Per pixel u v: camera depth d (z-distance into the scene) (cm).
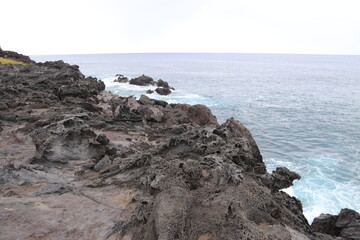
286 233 741
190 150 1417
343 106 5728
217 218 788
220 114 4959
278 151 3177
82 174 1290
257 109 5391
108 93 4309
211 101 6122
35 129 1736
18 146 1580
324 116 4841
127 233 809
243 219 762
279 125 4281
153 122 2834
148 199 951
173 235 708
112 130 2103
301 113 5084
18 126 1975
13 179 1135
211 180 1031
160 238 690
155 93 6956
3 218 845
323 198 2141
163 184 1002
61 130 1529
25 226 818
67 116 1914
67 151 1443
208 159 1159
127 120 2453
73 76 4216
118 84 8525
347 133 3834
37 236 778
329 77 11881
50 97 3042
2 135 1777
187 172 1043
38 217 872
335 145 3344
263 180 1358
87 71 14375
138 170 1231
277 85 9125
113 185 1150
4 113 2181
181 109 3412
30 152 1495
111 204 986
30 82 3612
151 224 786
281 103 6022
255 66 19275
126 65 19600
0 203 934
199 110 3016
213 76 11938
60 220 865
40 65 6175
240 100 6297
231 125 1897
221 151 1364
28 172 1215
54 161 1380
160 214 762
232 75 12481
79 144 1496
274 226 774
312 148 3256
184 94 7031
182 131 2064
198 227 764
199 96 6769
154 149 1483
